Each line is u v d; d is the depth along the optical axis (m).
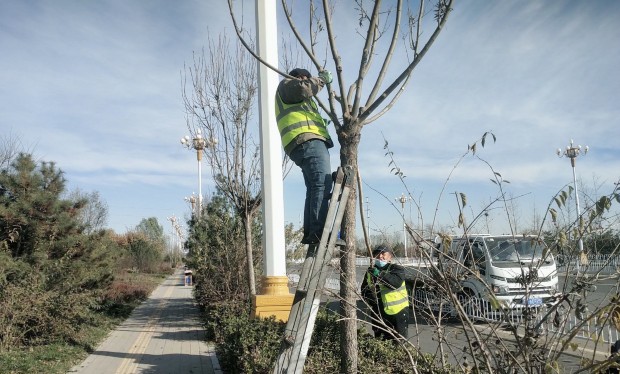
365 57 4.36
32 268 10.33
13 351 9.16
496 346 3.19
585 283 3.04
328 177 4.22
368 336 5.97
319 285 3.92
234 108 11.68
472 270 3.38
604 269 3.12
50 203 11.55
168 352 9.98
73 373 8.30
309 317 3.88
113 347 10.55
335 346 5.92
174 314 16.19
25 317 9.64
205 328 12.81
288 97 4.28
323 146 4.29
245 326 7.32
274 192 9.09
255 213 11.91
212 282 13.61
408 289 4.02
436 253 3.46
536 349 3.07
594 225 3.18
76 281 11.09
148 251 44.41
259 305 8.70
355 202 4.39
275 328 7.12
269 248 9.03
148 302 20.55
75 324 10.98
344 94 4.38
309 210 4.23
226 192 11.68
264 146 9.13
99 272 12.81
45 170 12.12
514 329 3.15
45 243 11.27
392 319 5.66
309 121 4.29
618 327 2.66
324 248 3.87
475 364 3.28
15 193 11.52
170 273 50.38
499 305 3.12
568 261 3.26
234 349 7.21
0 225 10.97
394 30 4.43
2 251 10.25
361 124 4.32
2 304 9.34
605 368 2.83
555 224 3.35
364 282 5.48
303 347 3.88
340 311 4.86
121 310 16.36
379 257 5.32
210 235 14.96
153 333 12.43
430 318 3.66
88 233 13.73
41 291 9.97
